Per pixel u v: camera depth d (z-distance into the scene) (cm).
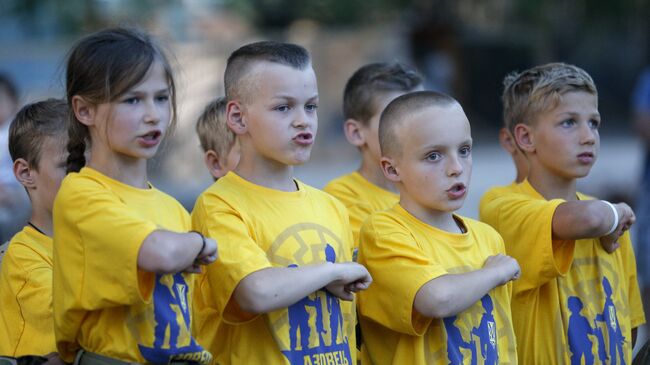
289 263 1125
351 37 5578
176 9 5450
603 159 5225
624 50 6600
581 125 1355
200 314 1162
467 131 1200
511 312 1327
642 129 2445
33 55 4416
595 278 1360
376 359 1234
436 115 1184
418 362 1173
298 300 1073
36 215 1274
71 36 4853
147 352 1032
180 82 1864
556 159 1360
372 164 1502
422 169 1185
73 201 1026
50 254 1248
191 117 4125
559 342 1320
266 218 1136
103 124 1043
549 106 1357
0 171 1922
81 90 1048
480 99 6262
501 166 5028
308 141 1145
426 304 1132
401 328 1163
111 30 1077
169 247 977
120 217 1002
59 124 1260
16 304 1217
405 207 1222
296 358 1123
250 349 1132
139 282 998
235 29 6034
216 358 1159
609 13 6025
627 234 1430
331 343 1147
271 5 6175
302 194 1181
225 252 1092
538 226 1293
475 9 6344
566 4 6044
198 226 1138
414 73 1549
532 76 1399
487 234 1260
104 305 1007
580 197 1456
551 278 1297
